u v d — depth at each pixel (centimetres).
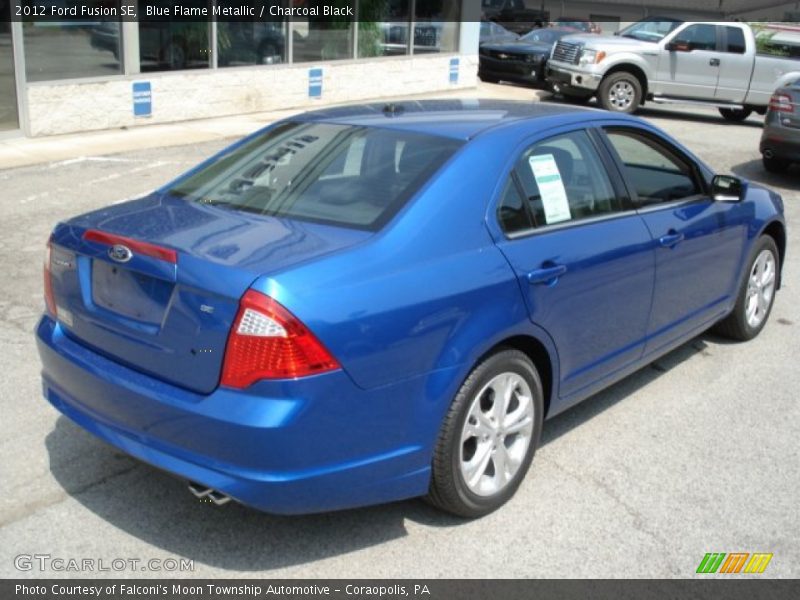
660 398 511
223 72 1381
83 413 359
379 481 335
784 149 1116
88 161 1055
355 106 473
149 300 333
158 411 323
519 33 2998
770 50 1656
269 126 459
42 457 413
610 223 434
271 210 374
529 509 388
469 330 350
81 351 357
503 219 379
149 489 391
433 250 349
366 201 364
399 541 361
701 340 605
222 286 309
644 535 372
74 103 1205
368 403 322
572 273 399
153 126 1302
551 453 439
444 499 361
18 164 1023
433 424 343
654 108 1898
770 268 604
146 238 338
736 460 440
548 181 408
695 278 505
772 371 556
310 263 320
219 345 311
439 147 387
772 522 387
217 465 315
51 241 376
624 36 1734
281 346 303
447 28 1800
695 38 1659
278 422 304
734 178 511
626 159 465
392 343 325
